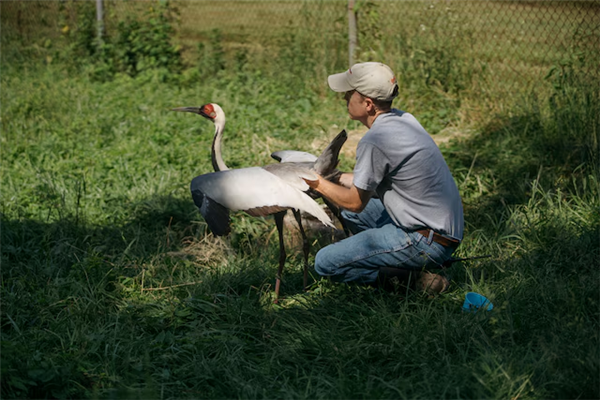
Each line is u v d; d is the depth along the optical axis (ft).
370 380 10.39
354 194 12.12
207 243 16.67
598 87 21.30
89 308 13.14
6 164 22.16
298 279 15.11
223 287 14.35
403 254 12.53
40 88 29.99
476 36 27.86
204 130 24.64
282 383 10.61
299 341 11.82
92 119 26.17
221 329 12.48
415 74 26.43
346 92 12.53
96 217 18.33
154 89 30.17
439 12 27.20
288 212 16.75
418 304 12.23
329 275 13.29
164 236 17.01
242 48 34.30
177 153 22.30
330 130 24.34
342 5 30.22
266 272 15.16
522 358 10.59
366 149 11.91
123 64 33.35
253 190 12.79
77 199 18.49
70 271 14.78
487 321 11.69
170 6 39.81
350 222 14.78
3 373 10.05
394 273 12.79
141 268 15.30
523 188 18.22
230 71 31.94
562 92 21.86
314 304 13.17
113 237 17.20
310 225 16.62
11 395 9.95
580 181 18.45
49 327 12.46
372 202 14.39
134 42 33.04
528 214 16.56
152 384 10.42
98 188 19.92
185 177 20.66
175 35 35.70
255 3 42.98
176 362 11.61
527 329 11.58
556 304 12.21
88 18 35.04
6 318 12.75
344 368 10.93
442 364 10.76
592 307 12.07
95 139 24.25
